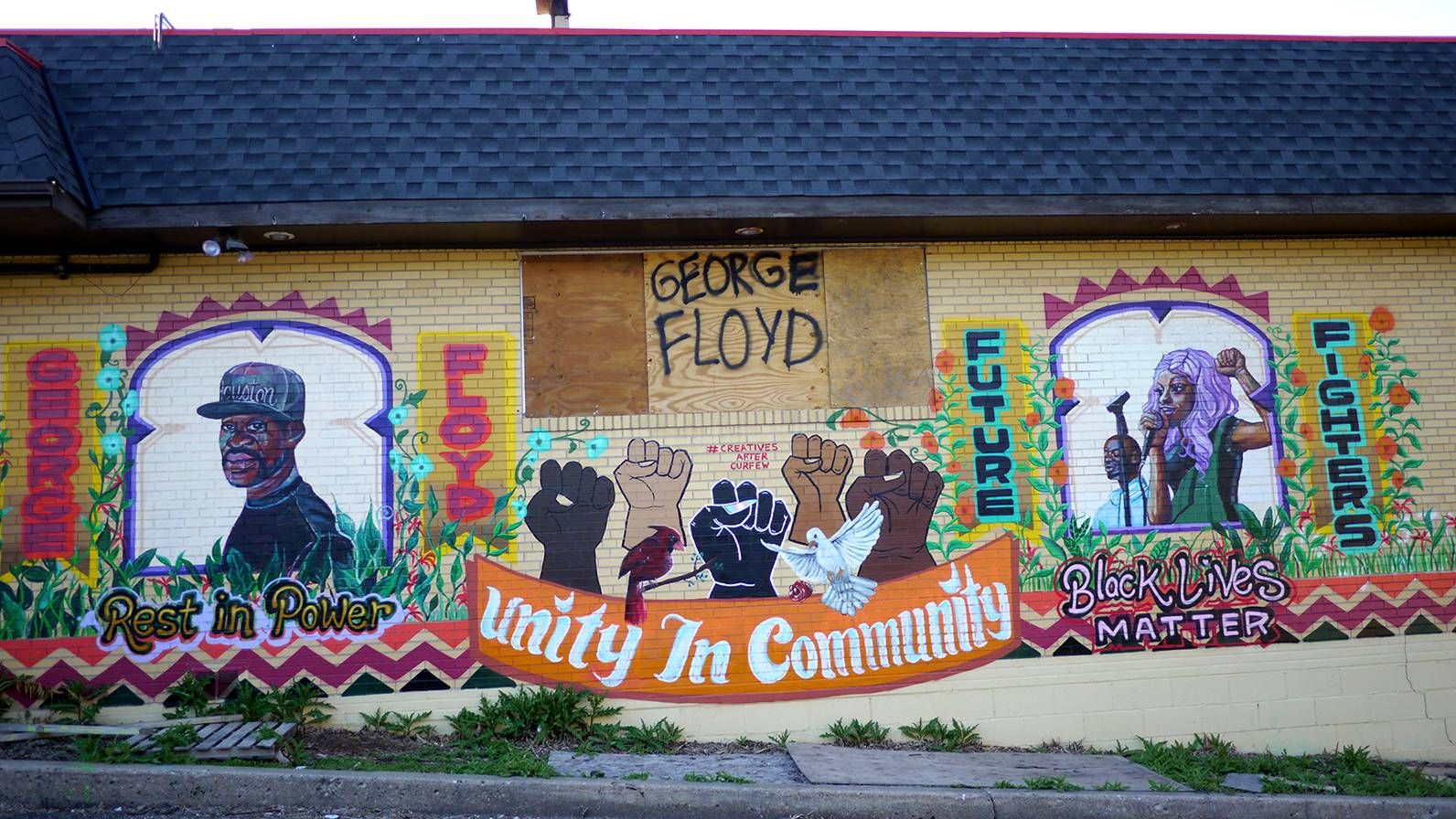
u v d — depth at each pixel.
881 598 9.66
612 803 7.77
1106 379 10.08
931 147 9.54
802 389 9.80
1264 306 10.32
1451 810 8.28
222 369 9.35
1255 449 10.16
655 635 9.45
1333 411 10.28
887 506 9.77
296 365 9.41
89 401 9.22
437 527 9.37
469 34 9.97
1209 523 10.03
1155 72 10.28
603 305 9.73
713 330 9.79
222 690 9.06
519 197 8.91
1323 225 10.11
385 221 8.77
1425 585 10.20
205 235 9.00
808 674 9.55
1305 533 10.12
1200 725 9.84
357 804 7.66
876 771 8.51
